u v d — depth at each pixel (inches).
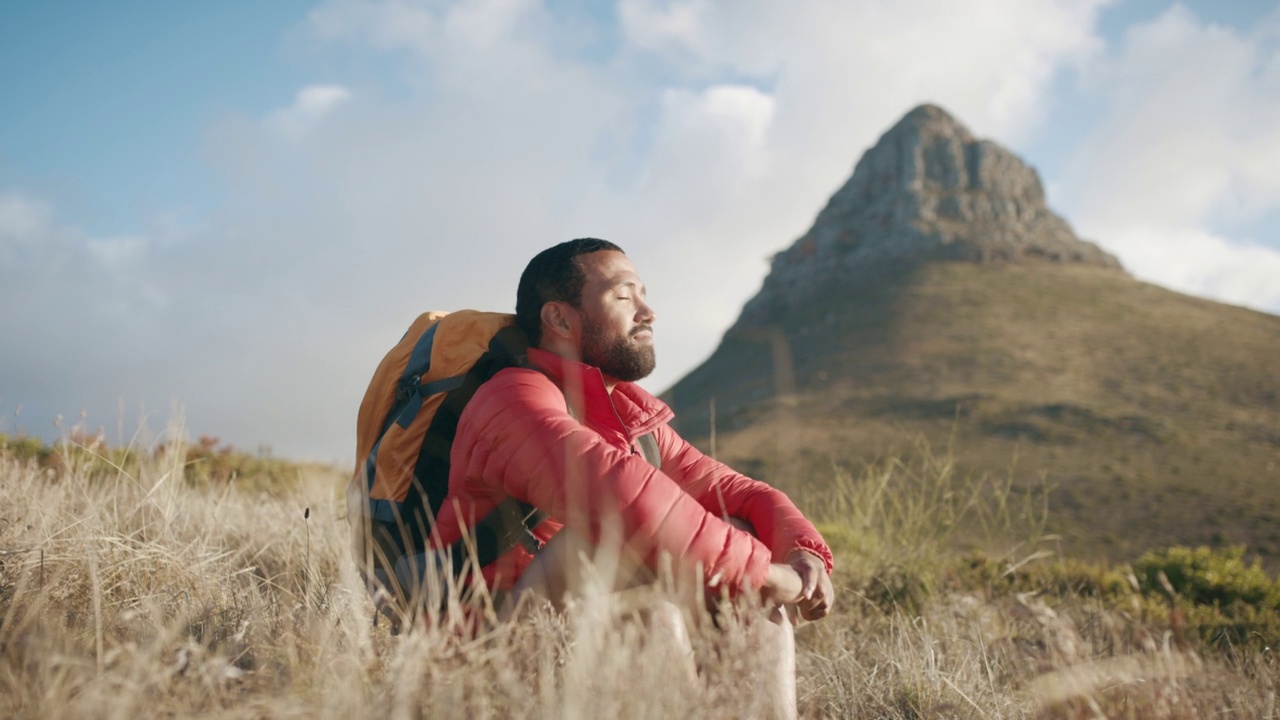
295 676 77.5
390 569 100.0
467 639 86.1
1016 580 219.9
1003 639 157.9
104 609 100.3
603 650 79.1
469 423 99.3
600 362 110.8
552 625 86.4
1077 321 4633.4
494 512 99.3
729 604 88.2
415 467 102.3
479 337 106.0
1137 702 121.6
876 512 236.1
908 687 123.9
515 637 84.9
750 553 94.7
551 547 95.4
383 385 107.5
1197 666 152.0
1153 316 4670.3
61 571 104.8
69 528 119.2
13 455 167.6
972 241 5743.1
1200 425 3366.1
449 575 86.9
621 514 92.5
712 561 92.8
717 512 119.3
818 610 103.6
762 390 4365.2
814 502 236.5
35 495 140.8
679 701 75.6
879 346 4584.2
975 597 193.3
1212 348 4173.2
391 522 102.0
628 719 72.3
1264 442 3193.9
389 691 76.6
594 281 109.8
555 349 111.1
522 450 95.9
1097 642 167.5
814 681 130.1
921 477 232.8
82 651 84.4
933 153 6466.5
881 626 171.2
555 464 94.6
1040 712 118.6
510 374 101.5
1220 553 337.1
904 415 3565.5
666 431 123.3
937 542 222.2
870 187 6624.0
